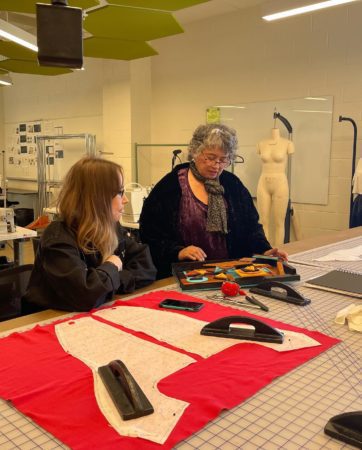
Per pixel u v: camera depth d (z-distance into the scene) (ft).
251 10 15.44
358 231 8.65
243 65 15.89
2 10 8.20
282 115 15.06
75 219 4.30
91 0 7.50
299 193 14.96
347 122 13.66
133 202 12.73
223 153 5.86
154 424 2.15
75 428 2.12
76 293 3.82
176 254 5.75
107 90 18.39
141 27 9.37
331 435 2.09
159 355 2.90
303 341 3.18
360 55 13.20
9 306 5.05
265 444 2.03
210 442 2.04
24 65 13.75
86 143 18.79
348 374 2.73
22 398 2.37
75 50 3.23
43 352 2.96
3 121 26.48
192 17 16.56
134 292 4.52
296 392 2.50
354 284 4.59
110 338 3.18
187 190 6.20
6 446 2.01
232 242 6.31
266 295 4.28
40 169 22.09
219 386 2.52
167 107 18.40
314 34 14.06
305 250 6.72
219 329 3.26
